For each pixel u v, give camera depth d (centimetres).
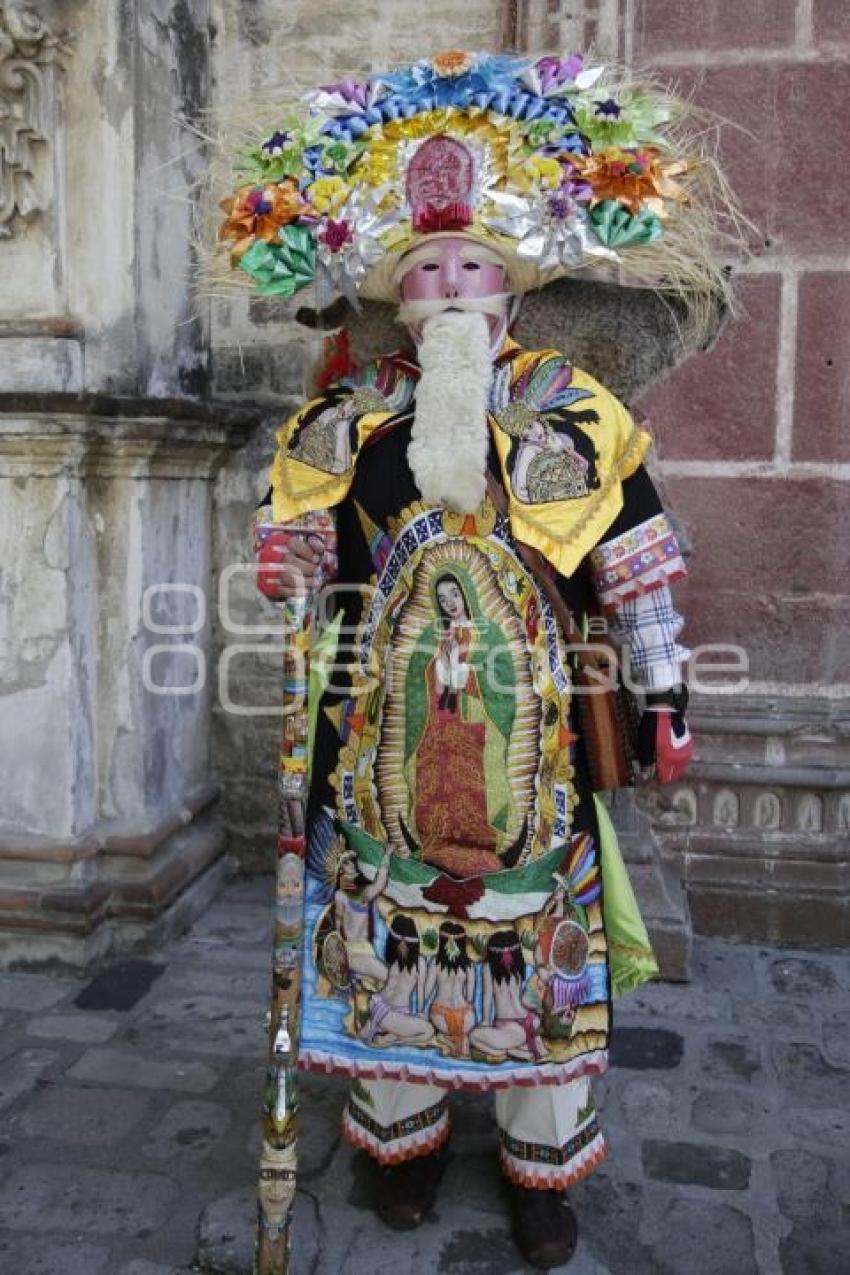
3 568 300
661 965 300
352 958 199
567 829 194
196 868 340
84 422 284
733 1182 222
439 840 190
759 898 322
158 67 307
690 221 215
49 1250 203
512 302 205
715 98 301
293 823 188
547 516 183
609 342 218
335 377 226
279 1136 184
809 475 311
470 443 179
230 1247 199
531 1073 194
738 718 319
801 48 296
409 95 190
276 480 198
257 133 210
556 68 190
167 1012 287
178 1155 229
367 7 330
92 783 317
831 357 306
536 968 192
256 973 307
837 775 316
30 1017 284
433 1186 213
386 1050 198
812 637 317
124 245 299
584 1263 200
